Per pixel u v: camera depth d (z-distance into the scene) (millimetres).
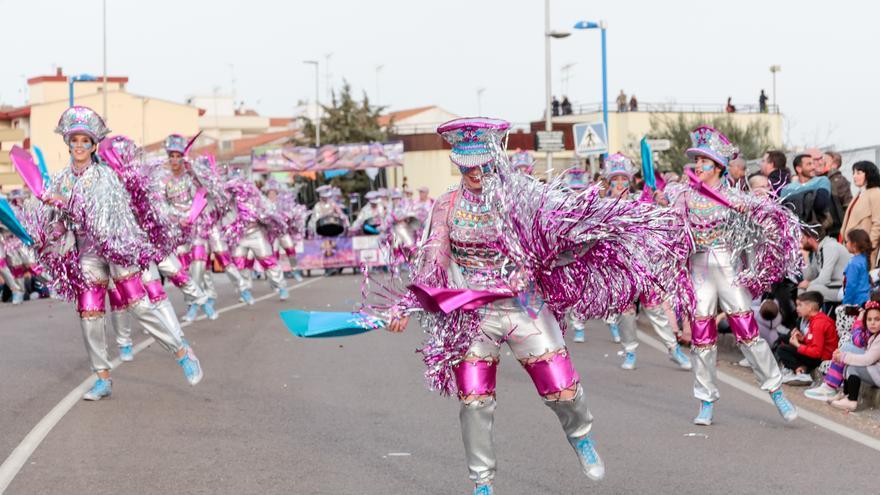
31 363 11461
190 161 13344
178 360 9281
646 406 8922
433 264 5695
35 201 9273
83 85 70188
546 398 5688
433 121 68375
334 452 7211
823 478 6438
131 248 8789
